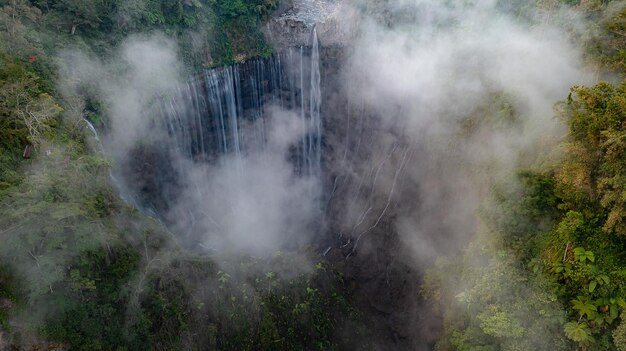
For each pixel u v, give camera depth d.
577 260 16.20
